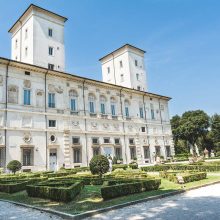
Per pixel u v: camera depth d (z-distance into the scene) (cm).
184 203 1060
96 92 4362
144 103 5312
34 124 3391
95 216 917
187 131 7462
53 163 3500
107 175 2086
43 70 3597
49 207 1054
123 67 5619
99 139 4175
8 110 3164
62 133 3675
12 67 3328
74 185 1277
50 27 4209
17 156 3125
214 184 1583
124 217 880
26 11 4094
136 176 1942
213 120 7675
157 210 960
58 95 3778
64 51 4319
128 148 4650
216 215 834
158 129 5466
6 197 1405
